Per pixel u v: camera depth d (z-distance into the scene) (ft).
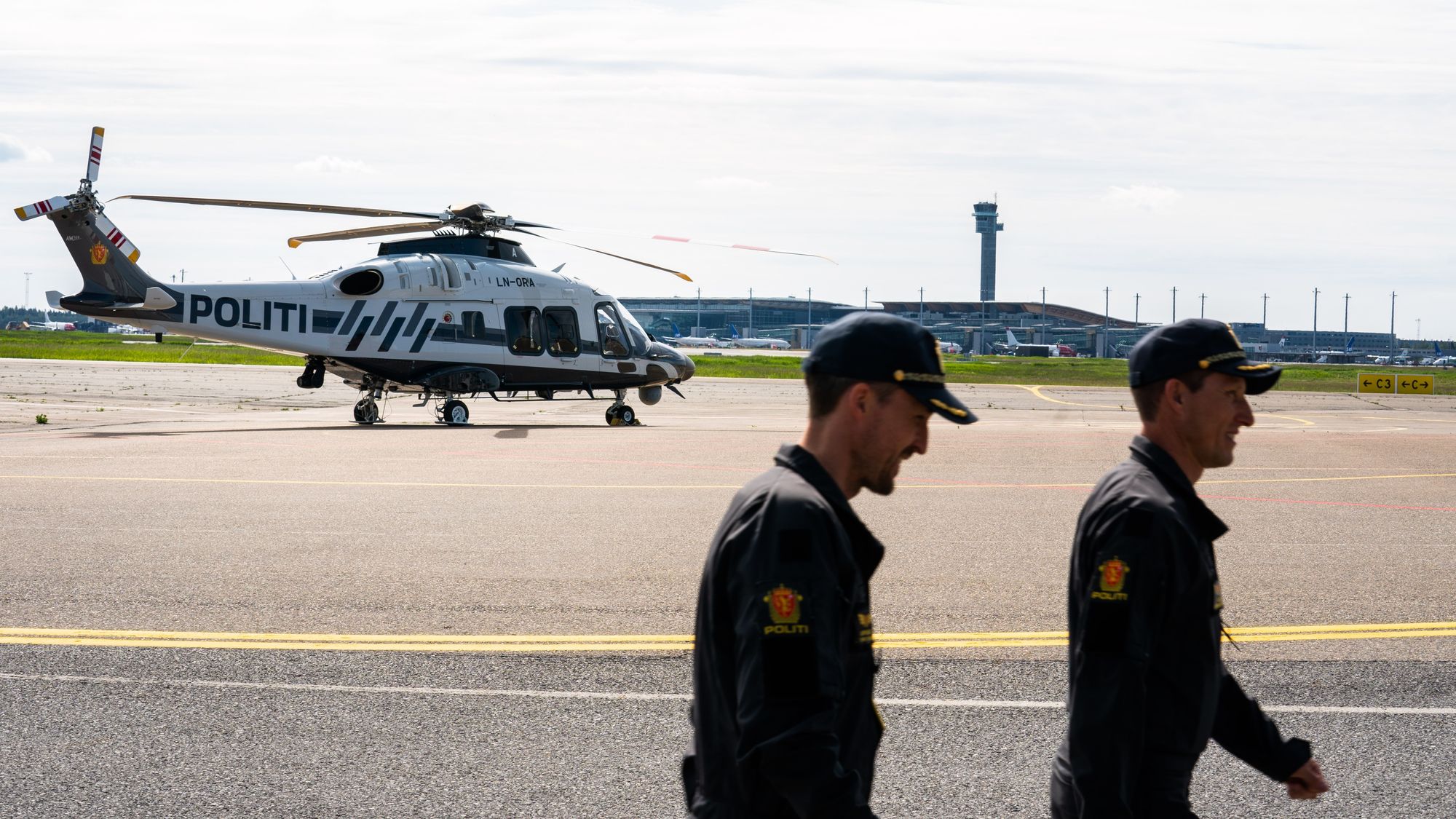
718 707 7.08
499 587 27.73
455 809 14.76
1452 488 49.11
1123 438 76.02
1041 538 35.22
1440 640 23.29
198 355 244.01
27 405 100.68
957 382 198.18
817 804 6.32
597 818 14.51
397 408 105.50
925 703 19.12
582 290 87.04
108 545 32.96
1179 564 8.60
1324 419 110.01
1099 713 8.41
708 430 82.48
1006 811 14.79
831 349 7.40
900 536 35.63
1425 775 16.08
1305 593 27.81
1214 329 9.23
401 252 85.56
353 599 26.40
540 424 89.40
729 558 6.95
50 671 20.66
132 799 15.02
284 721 18.11
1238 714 9.55
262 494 44.14
